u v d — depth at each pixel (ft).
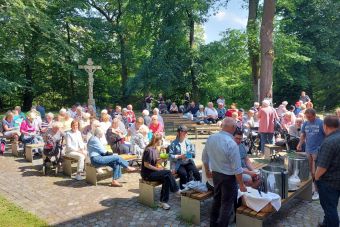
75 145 26.66
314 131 20.22
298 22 86.63
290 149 29.22
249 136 35.14
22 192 22.53
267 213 15.38
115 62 98.07
